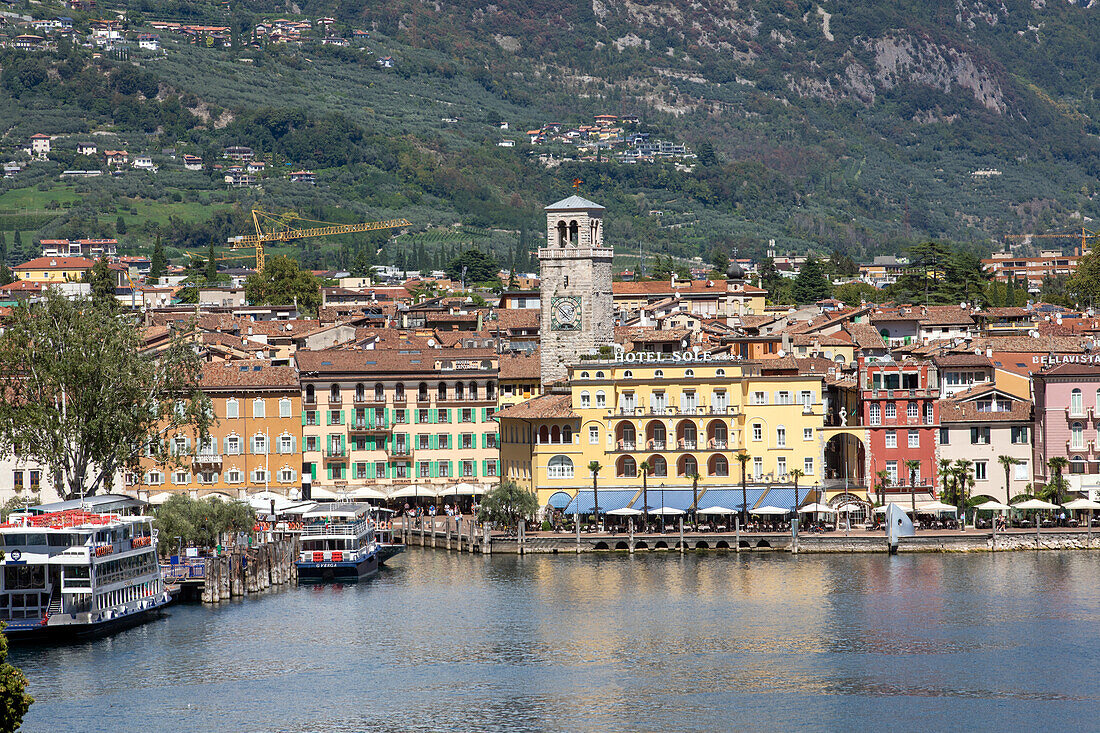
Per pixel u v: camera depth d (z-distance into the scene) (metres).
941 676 145.62
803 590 183.50
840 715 134.38
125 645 159.88
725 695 140.88
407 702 139.88
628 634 163.88
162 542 184.12
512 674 149.00
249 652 157.75
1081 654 152.25
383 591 189.62
